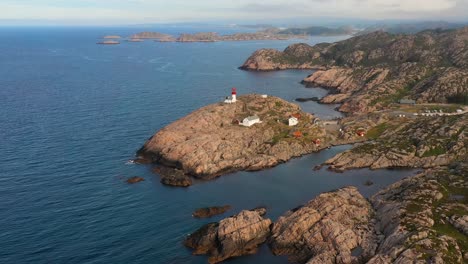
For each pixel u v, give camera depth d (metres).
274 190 137.75
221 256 98.12
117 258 97.94
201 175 148.38
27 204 123.38
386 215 107.19
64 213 118.56
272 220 116.69
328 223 101.50
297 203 128.12
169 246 103.06
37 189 133.50
